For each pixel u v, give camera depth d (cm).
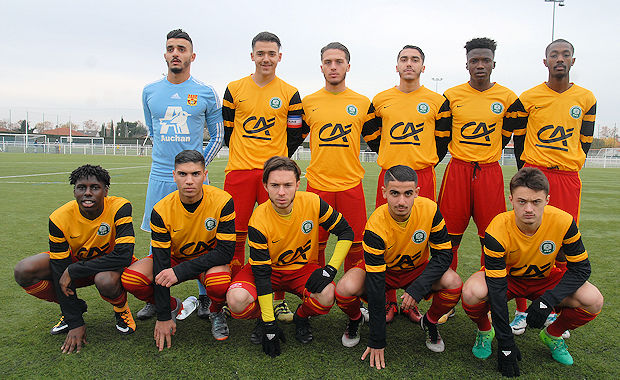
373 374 247
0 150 3962
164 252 288
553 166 361
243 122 373
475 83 372
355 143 374
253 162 367
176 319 326
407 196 258
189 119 362
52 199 875
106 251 303
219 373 245
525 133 383
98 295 363
